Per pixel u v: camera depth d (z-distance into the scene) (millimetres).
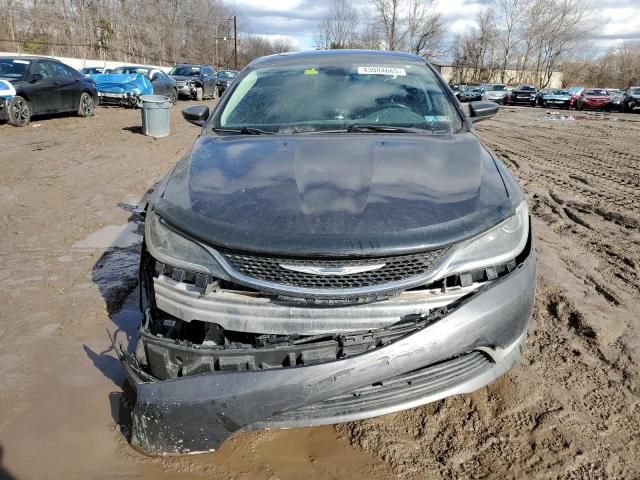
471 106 3891
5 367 2996
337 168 2535
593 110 32125
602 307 3639
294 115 3385
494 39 74938
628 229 5547
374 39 67188
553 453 2316
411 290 2184
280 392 2025
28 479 2197
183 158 2977
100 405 2662
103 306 3711
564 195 7133
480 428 2482
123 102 19312
